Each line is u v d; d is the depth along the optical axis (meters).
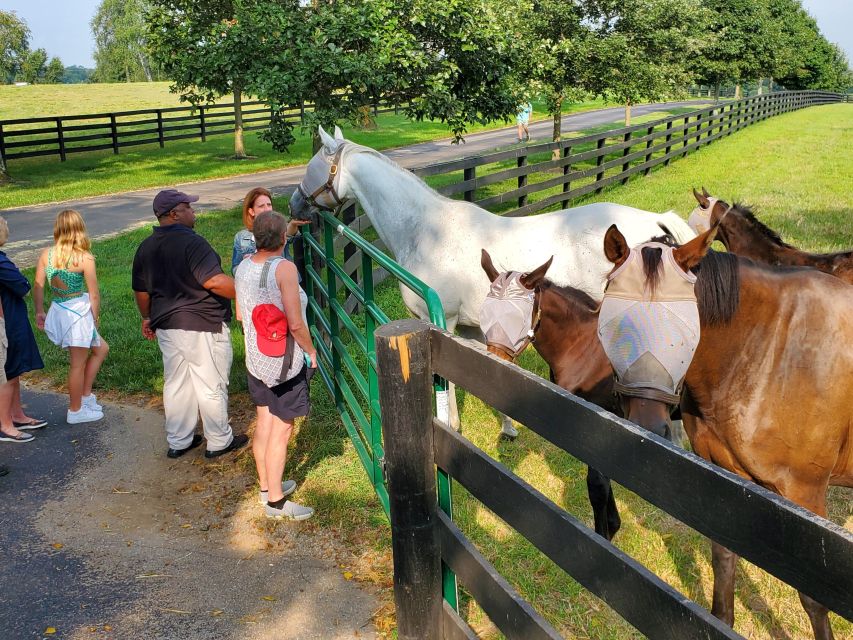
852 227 9.45
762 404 2.37
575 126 31.05
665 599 1.28
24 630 3.06
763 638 2.95
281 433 3.79
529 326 2.96
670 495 1.23
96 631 3.05
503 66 10.33
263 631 3.04
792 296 2.32
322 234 5.94
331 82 9.51
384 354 2.04
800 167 16.08
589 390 3.26
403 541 2.19
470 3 9.71
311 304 5.77
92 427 5.13
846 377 2.29
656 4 16.05
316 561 3.53
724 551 2.44
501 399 1.72
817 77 53.81
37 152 21.52
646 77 15.80
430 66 9.98
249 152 23.41
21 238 12.12
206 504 4.10
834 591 0.98
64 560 3.57
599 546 1.44
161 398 5.61
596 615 3.08
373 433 3.57
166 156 22.97
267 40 9.23
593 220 4.29
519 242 4.32
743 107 26.23
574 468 4.31
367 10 9.07
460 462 1.97
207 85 10.09
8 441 4.90
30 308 7.79
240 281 3.64
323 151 4.96
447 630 2.27
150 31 10.74
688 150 18.70
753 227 4.23
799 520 1.01
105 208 14.85
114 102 42.97
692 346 2.09
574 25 15.70
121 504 4.12
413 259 4.55
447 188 8.16
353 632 3.01
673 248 2.23
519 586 3.27
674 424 3.82
